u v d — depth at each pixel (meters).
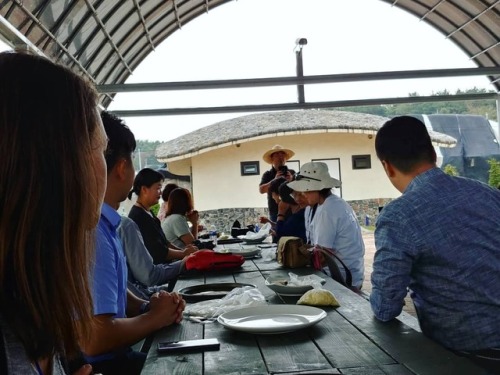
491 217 1.89
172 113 8.91
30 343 0.61
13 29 3.97
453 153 15.67
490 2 8.84
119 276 1.96
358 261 3.63
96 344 1.68
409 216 1.88
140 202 4.04
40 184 0.62
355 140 15.30
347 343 1.70
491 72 9.35
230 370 1.48
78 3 6.06
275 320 1.92
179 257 4.07
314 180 3.74
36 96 0.65
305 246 3.48
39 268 0.62
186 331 1.92
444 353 1.57
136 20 8.20
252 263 3.70
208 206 15.08
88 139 0.69
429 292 1.91
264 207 15.04
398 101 9.51
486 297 1.83
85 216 0.67
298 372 1.44
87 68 7.93
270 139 15.14
